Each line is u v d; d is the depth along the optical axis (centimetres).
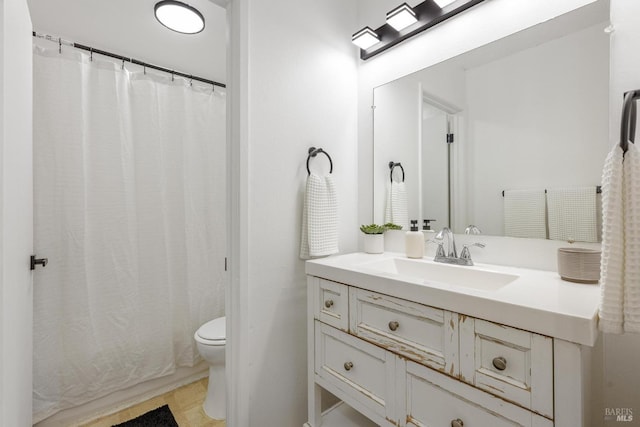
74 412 162
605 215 68
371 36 157
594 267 88
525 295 76
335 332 116
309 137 150
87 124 169
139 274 184
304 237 142
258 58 130
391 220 159
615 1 94
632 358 88
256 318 129
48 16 159
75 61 164
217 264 217
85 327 165
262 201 131
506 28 120
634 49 91
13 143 89
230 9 126
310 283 129
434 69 142
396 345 94
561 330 63
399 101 155
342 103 167
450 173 136
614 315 64
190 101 207
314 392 126
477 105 128
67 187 161
